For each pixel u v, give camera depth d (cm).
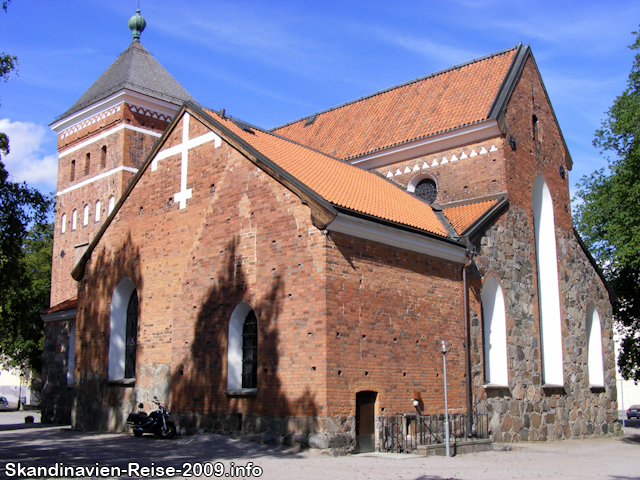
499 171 3034
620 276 4138
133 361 2795
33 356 5656
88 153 4519
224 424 2275
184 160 2652
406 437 2220
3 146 2731
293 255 2156
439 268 2512
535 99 3447
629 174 3366
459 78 3584
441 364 2438
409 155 3334
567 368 3297
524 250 3081
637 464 2139
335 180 2531
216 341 2370
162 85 4481
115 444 2223
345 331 2084
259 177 2325
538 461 2116
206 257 2475
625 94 3556
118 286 2873
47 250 5878
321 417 1981
